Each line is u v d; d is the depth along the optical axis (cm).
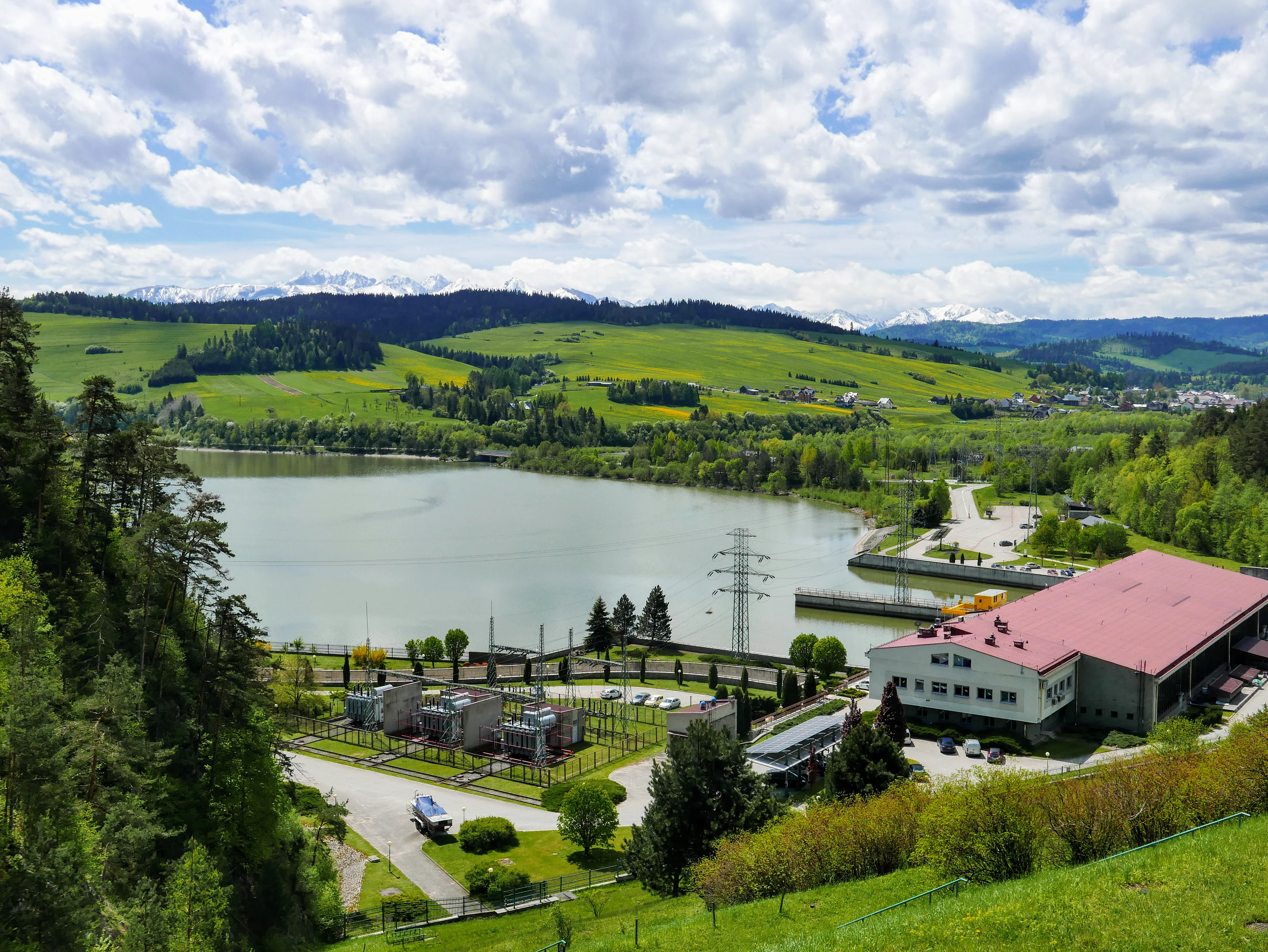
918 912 4866
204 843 8019
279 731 12219
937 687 12888
